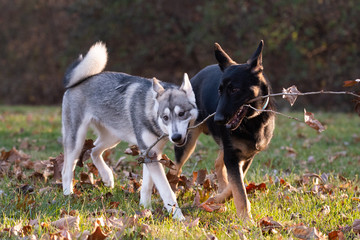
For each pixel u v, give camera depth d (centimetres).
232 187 647
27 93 3198
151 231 559
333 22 2444
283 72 2572
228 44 2606
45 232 550
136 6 2752
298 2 2417
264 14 2505
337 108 2478
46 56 3142
